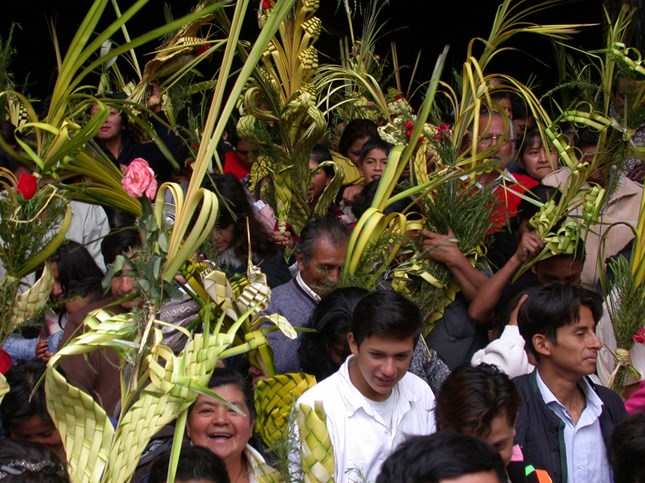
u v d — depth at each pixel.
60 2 9.16
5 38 9.07
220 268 3.97
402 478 1.95
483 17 9.96
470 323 4.23
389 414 3.31
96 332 2.65
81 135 2.86
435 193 4.40
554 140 4.53
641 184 4.89
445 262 4.17
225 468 2.82
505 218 4.51
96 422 2.62
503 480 1.97
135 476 3.17
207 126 2.77
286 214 4.95
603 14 6.33
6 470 2.49
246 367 4.00
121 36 9.12
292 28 5.02
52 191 2.97
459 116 4.68
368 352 3.17
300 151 4.95
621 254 4.66
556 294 3.40
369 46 6.89
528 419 3.40
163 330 3.71
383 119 6.44
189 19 2.72
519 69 9.89
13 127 4.64
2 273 3.32
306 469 2.81
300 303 4.04
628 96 4.47
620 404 3.52
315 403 2.85
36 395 3.21
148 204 2.67
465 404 2.89
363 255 3.94
